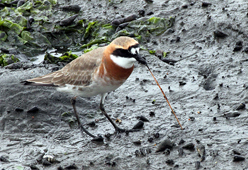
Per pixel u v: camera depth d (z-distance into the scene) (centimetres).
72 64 1099
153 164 954
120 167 956
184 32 1603
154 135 1070
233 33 1520
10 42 1662
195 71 1385
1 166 995
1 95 1246
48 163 989
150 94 1277
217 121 1098
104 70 1019
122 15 1758
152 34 1647
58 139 1109
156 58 1488
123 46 979
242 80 1278
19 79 1291
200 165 927
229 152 962
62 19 1780
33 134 1137
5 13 1795
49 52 1652
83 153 1030
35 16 1798
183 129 1084
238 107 1138
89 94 1098
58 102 1234
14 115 1195
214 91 1244
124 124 1146
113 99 1274
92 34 1709
